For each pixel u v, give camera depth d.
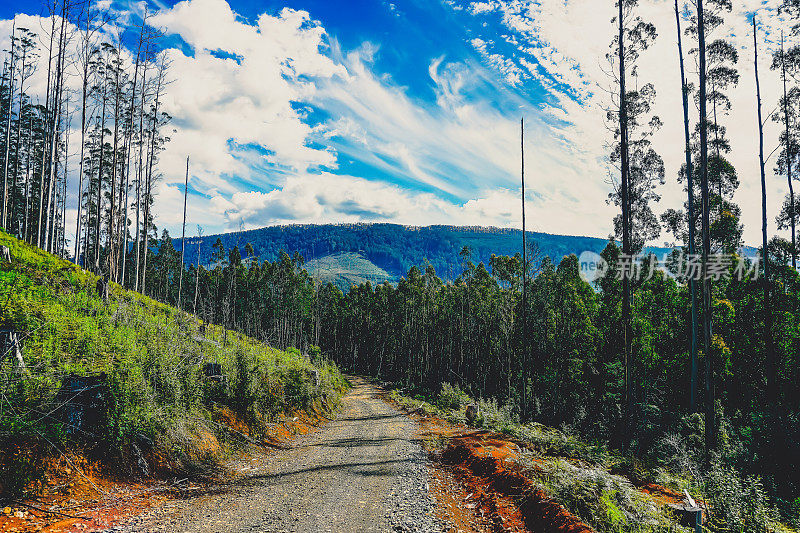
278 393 16.84
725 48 15.52
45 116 36.47
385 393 43.28
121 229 36.06
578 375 35.00
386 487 8.88
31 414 6.71
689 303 26.00
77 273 20.23
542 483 7.87
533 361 39.12
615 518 6.64
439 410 25.23
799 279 26.30
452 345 59.97
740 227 23.42
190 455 9.29
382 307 81.00
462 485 9.31
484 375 49.56
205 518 6.55
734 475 9.30
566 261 41.69
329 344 92.62
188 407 10.42
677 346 28.34
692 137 19.59
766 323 23.14
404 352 71.38
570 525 6.10
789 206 24.88
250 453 11.41
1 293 9.87
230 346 18.78
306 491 8.35
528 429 14.99
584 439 16.08
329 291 97.94
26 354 7.61
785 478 14.73
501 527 6.74
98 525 5.80
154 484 7.76
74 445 7.12
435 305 64.75
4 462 6.00
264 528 6.27
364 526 6.58
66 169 38.97
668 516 7.49
